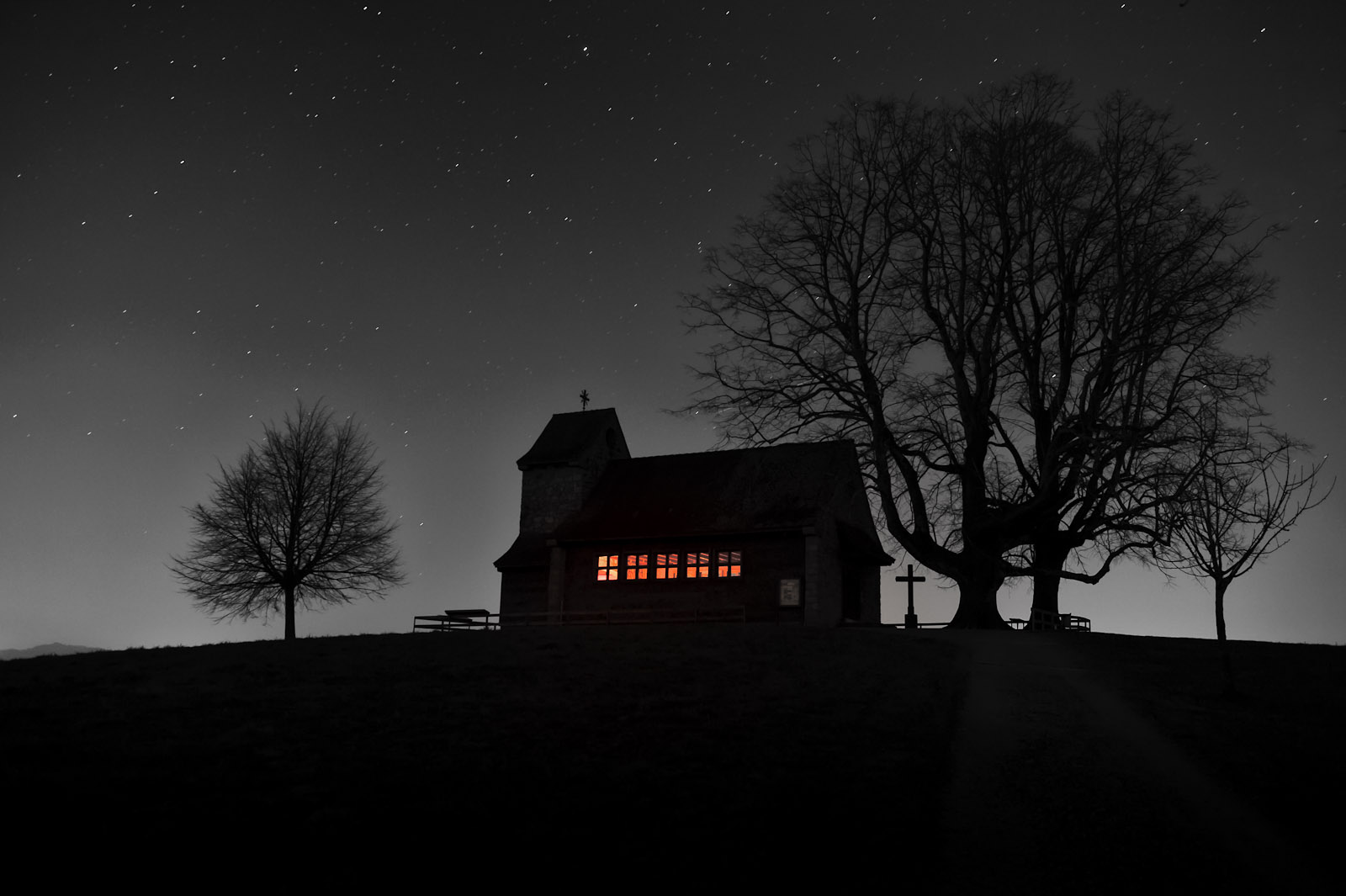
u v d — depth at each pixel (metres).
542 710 18.09
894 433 37.31
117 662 25.38
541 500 48.00
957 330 38.09
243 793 12.88
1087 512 36.78
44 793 12.63
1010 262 37.38
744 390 39.50
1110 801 12.77
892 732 16.09
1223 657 19.52
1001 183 36.94
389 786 13.22
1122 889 10.08
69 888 9.76
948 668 22.59
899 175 38.31
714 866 10.55
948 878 10.34
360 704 18.83
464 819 11.89
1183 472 30.91
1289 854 11.00
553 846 11.09
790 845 11.12
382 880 10.13
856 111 39.56
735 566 41.78
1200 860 10.84
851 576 45.78
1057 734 16.22
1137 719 17.23
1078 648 26.44
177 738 15.98
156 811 12.09
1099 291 36.22
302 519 48.91
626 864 10.59
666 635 29.45
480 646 27.50
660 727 16.55
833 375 38.50
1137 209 35.69
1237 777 13.67
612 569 43.78
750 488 44.19
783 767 14.02
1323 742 15.48
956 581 37.16
